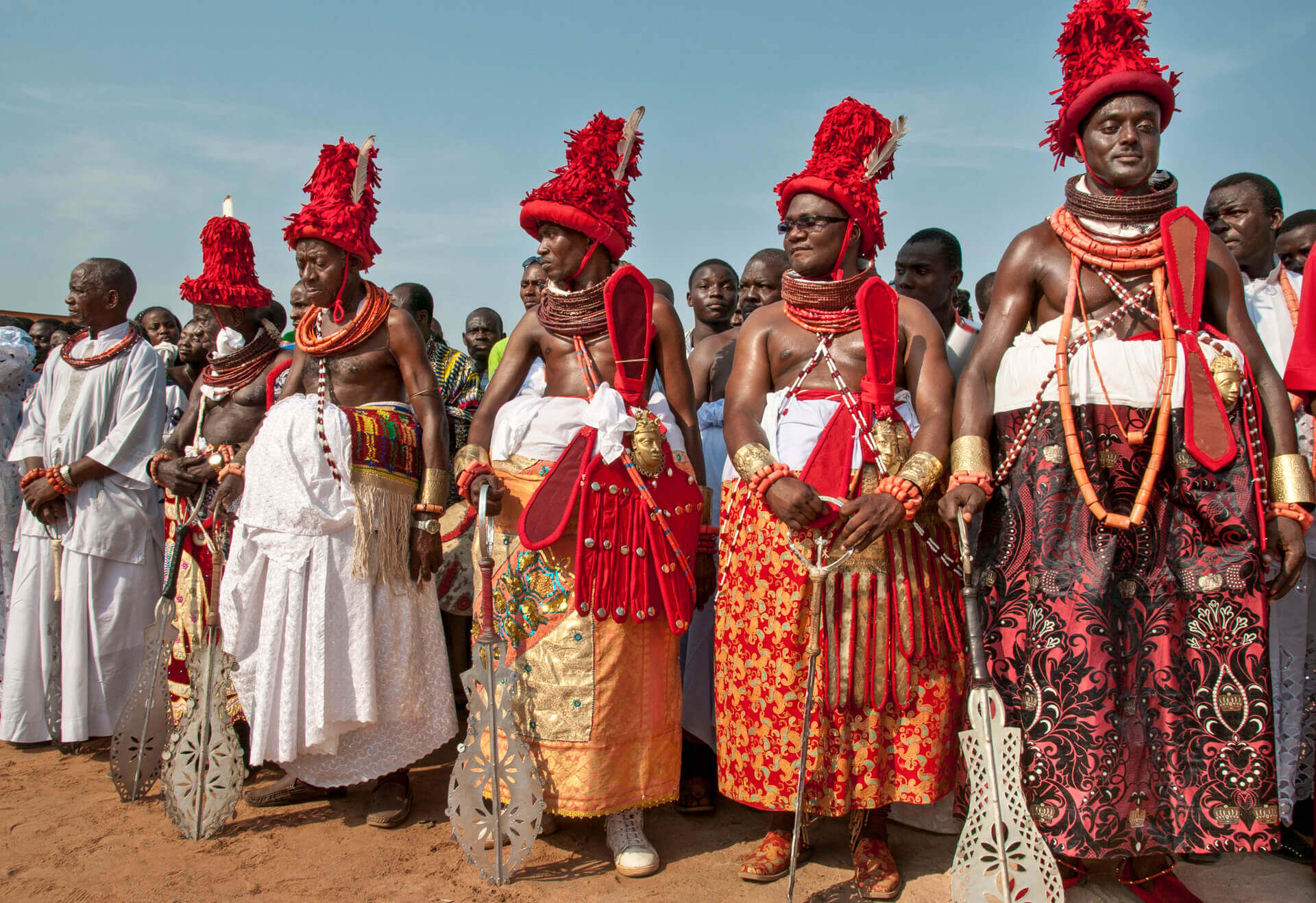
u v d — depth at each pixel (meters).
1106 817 2.88
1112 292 3.11
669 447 3.68
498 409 3.82
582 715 3.47
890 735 3.27
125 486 5.14
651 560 3.57
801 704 3.24
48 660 5.18
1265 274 4.26
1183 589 2.98
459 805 3.33
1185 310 3.01
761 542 3.34
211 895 3.28
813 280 3.51
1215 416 2.98
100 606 5.08
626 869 3.42
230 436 4.58
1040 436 3.10
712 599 4.11
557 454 3.62
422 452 4.05
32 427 5.45
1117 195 3.11
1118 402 3.03
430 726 4.00
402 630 3.92
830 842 3.70
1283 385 3.12
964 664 3.37
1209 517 2.97
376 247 4.13
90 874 3.45
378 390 4.09
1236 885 3.34
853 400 3.34
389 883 3.37
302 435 3.80
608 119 3.74
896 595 3.25
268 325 4.78
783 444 3.37
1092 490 2.97
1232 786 2.88
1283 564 3.00
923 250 4.21
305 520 3.71
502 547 3.69
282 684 3.69
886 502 3.07
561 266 3.69
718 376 4.72
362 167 4.01
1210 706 2.92
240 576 3.81
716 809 4.17
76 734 4.95
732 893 3.28
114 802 4.23
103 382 5.16
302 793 4.18
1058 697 2.94
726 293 5.20
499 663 3.45
